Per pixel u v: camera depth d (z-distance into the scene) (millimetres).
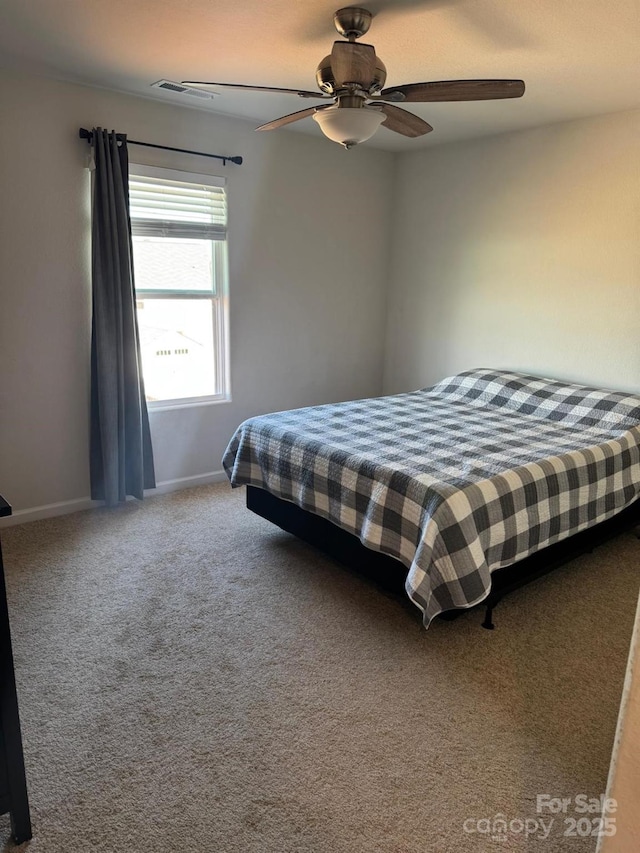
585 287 3699
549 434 3121
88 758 1789
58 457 3473
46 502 3488
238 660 2258
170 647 2328
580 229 3670
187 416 3979
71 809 1620
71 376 3424
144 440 3689
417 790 1701
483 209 4168
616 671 2236
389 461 2582
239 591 2748
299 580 2854
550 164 3750
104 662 2230
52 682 2113
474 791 1702
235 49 2592
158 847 1515
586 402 3426
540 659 2299
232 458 3342
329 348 4676
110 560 3012
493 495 2332
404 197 4695
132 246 3410
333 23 2287
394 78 2855
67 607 2582
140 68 2877
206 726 1926
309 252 4355
